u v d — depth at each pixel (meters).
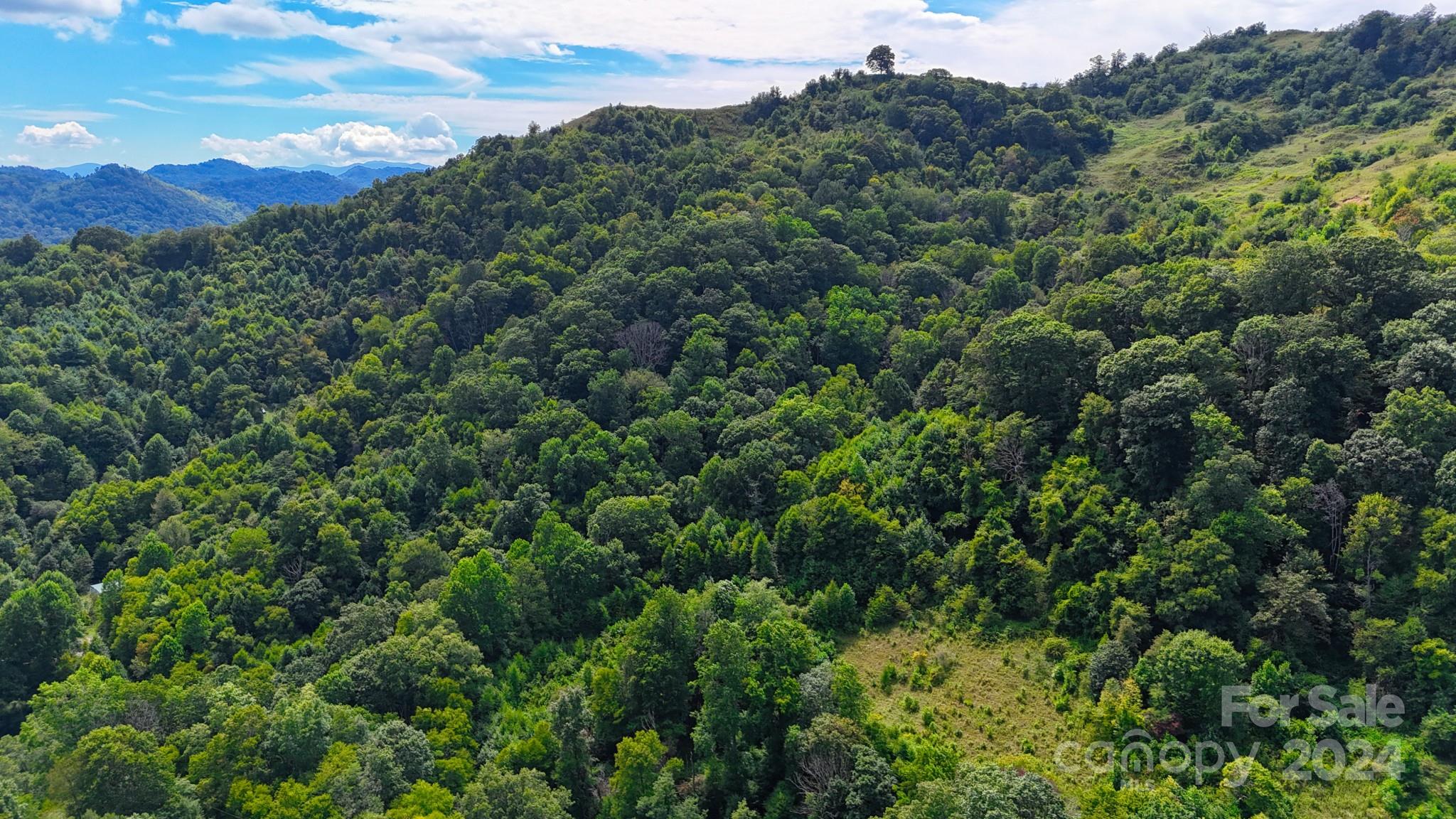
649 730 59.38
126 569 94.94
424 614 71.88
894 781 49.53
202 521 102.25
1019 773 50.41
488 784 52.97
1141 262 112.25
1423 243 89.00
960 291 136.50
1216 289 77.62
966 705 60.53
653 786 53.91
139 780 52.41
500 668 71.50
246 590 83.19
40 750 57.72
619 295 128.00
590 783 57.81
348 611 75.38
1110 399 73.44
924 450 81.12
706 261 133.88
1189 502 61.69
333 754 54.25
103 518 108.88
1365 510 55.38
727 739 57.00
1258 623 55.59
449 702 63.31
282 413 138.25
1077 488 69.38
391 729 58.25
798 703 56.50
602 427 107.88
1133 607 59.56
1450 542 51.31
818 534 75.88
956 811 44.06
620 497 87.06
